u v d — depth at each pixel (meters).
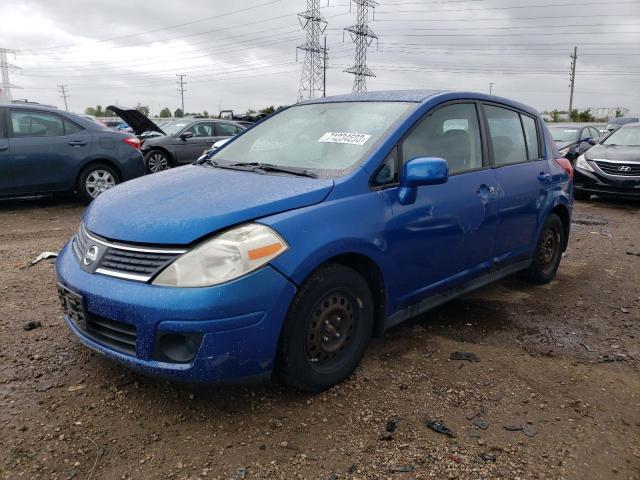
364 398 3.05
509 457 2.59
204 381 2.59
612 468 2.55
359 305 3.15
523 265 4.77
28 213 8.25
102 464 2.47
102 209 3.11
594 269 5.84
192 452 2.56
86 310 2.79
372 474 2.45
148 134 14.92
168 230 2.67
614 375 3.45
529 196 4.54
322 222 2.88
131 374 3.22
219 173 3.48
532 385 3.28
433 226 3.53
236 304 2.54
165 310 2.51
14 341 3.62
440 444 2.67
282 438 2.68
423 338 3.89
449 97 3.93
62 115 8.55
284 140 3.86
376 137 3.44
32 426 2.72
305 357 2.88
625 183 9.79
